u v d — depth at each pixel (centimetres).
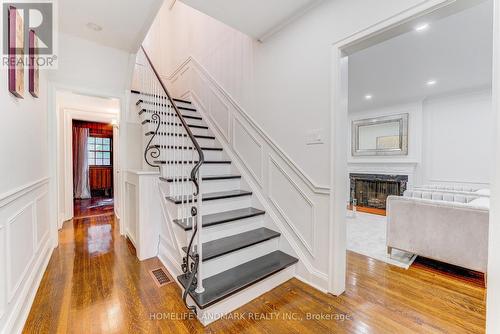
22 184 176
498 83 85
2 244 136
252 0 196
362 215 485
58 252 280
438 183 495
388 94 468
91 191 732
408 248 262
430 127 504
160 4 212
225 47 329
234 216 238
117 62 313
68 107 435
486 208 214
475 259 220
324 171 201
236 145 310
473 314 172
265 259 222
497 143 84
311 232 214
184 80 459
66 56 280
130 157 357
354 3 176
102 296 189
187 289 160
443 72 359
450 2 135
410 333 154
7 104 148
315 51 205
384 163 552
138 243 262
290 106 231
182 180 232
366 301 188
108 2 209
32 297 182
